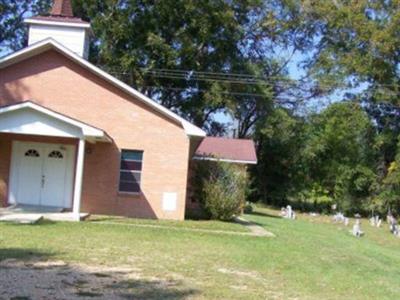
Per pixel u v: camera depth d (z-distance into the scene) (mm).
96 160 23281
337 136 49062
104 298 8898
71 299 8633
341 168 49156
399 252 23391
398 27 46750
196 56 44781
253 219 28328
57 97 23391
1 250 12641
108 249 13992
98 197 23188
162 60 44125
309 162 49594
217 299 9555
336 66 49625
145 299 9102
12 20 44031
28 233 15617
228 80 45906
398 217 46688
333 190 50094
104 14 42719
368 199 48531
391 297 11422
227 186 24047
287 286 11336
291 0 50938
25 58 23406
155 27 43594
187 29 44344
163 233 18203
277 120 47125
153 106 23234
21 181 23281
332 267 14531
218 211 23750
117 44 43781
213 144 35656
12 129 20797
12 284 9328
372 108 49844
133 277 10828
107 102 23406
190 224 21062
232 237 18703
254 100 47250
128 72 43594
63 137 22141
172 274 11477
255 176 48750
